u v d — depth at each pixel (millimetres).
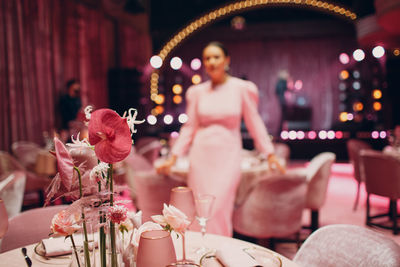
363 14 6730
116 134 832
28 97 5820
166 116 12039
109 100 8492
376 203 4984
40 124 6062
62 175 838
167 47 11945
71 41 6953
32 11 5930
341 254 1280
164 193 2527
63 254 1312
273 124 12719
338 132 9430
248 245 1438
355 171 4574
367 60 12078
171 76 12922
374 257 1174
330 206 4852
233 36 12633
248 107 2525
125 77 8578
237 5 10781
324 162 3283
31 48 5910
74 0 7059
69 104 6066
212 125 2477
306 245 1404
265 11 12578
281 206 2521
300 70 12672
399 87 8469
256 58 12844
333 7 9961
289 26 12383
